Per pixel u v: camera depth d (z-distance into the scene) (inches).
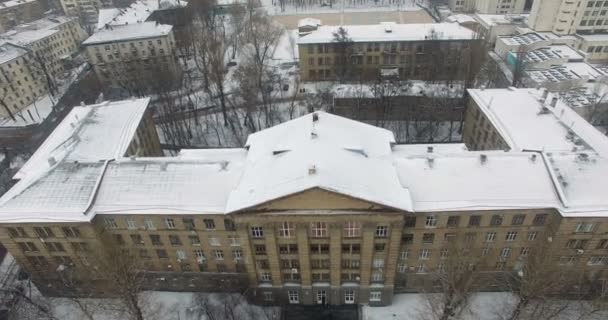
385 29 5029.5
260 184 2092.8
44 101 5187.0
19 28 6151.6
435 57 4874.5
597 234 2139.5
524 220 2186.3
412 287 2551.7
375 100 4207.7
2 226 2256.4
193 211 2213.3
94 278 2549.2
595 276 2356.1
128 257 2356.1
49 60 5649.6
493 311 2415.1
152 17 6427.2
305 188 1891.0
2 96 4687.5
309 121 2410.2
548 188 2159.2
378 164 2224.4
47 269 2511.1
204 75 5007.4
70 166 2431.1
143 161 2448.3
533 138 2610.7
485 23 5989.2
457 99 4188.0
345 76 5172.2
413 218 2194.9
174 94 5034.5
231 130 4360.2
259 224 2103.8
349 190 1931.6
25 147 4281.5
